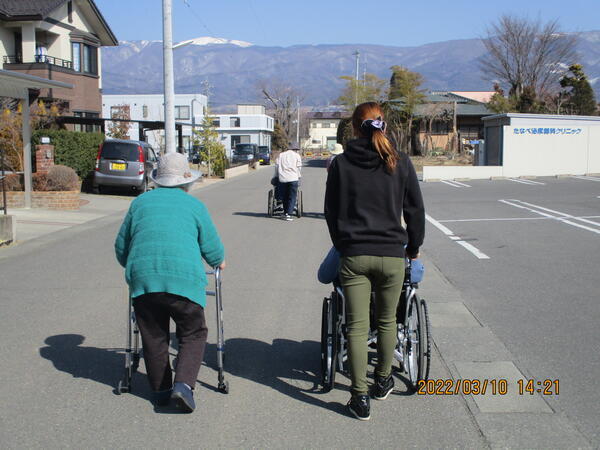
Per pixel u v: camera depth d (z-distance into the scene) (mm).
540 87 50344
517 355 5176
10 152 17344
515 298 7074
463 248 10438
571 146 29484
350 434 3785
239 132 67312
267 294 7316
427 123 52031
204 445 3629
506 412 4094
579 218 14000
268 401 4297
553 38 49469
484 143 31188
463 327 5973
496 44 50438
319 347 5469
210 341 5621
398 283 4000
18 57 30141
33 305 6750
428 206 17219
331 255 4480
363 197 3912
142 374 4785
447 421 3967
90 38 32469
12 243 10734
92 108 32875
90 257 9562
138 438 3709
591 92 49688
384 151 3873
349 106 53656
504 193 20891
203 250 4230
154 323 4020
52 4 29562
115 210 15891
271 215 14938
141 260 3916
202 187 25578
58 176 15625
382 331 4180
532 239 11219
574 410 4105
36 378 4672
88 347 5402
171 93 19984
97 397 4328
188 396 3906
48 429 3818
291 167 13906
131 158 19125
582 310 6520
